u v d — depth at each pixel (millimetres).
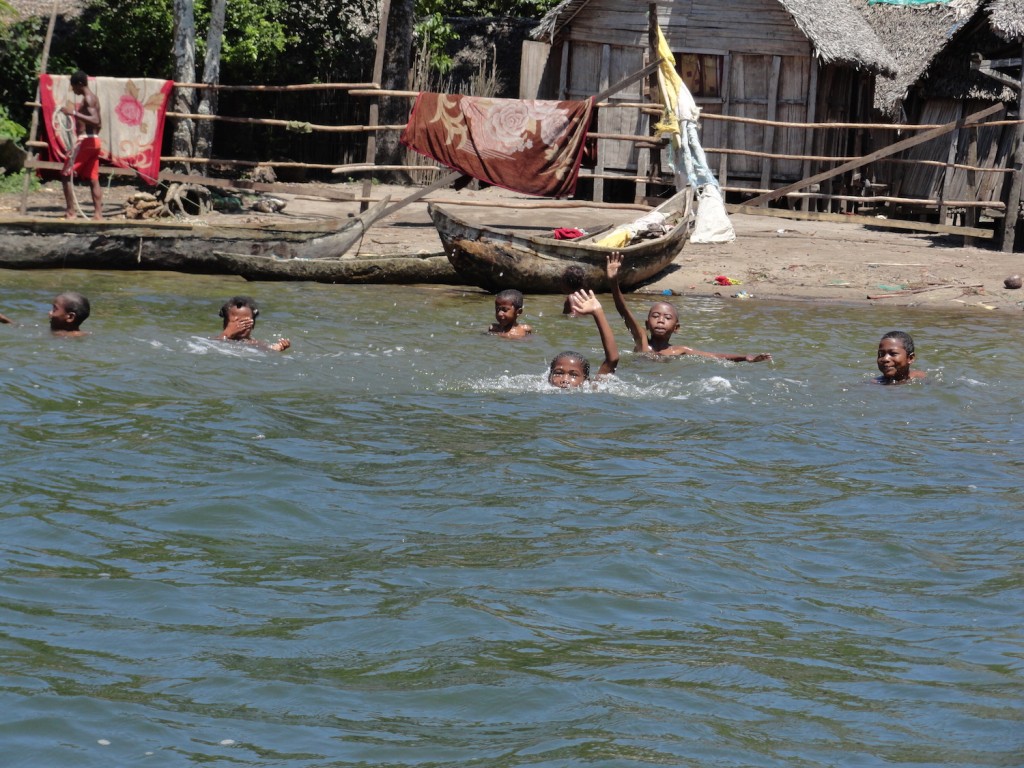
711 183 24250
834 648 6227
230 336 13906
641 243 19781
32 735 5008
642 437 10539
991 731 5301
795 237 25344
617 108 29297
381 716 5316
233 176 32562
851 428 11211
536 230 25344
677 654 6066
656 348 14367
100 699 5355
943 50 28375
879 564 7578
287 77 33594
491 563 7293
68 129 22859
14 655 5770
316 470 9094
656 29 24188
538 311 17938
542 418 11055
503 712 5379
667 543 7777
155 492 8391
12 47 30094
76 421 10102
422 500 8508
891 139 30406
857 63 27953
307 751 4984
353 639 6117
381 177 33656
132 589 6688
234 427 10172
